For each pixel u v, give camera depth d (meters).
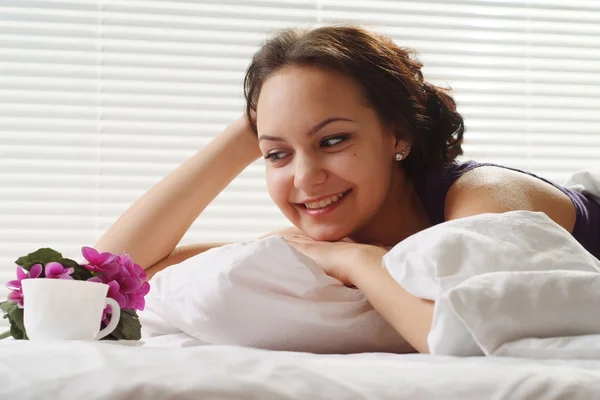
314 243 1.37
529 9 2.92
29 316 1.07
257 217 2.69
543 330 0.86
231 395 0.57
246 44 2.72
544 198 1.45
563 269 0.96
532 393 0.61
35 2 2.65
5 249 2.58
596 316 0.87
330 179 1.42
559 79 2.90
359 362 0.70
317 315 1.18
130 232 1.79
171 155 2.66
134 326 1.19
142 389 0.57
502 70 2.88
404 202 1.56
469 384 0.62
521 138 2.87
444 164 1.54
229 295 1.19
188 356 0.67
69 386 0.58
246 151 1.88
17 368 0.63
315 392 0.59
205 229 2.66
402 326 1.10
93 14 2.67
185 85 2.70
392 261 1.06
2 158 2.59
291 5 2.75
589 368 0.73
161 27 2.69
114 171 2.63
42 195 2.60
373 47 1.48
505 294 0.86
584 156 2.91
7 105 2.62
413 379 0.63
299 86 1.40
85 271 1.18
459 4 2.86
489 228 1.02
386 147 1.48
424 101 1.55
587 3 2.96
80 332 1.07
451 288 0.89
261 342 1.21
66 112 2.63
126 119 2.64
